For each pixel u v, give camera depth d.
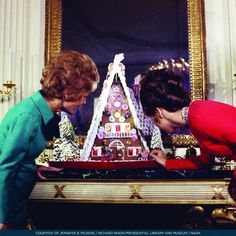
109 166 2.10
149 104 1.64
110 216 1.59
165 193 1.55
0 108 2.92
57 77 1.54
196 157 1.82
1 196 1.37
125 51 2.85
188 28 2.81
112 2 2.92
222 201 1.53
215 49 2.84
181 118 1.63
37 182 1.60
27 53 2.99
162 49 2.82
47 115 1.53
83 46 2.89
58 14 2.92
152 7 2.88
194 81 2.73
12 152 1.39
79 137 2.74
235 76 2.69
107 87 2.38
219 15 2.88
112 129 2.35
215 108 1.55
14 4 3.05
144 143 2.31
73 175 1.70
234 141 1.47
